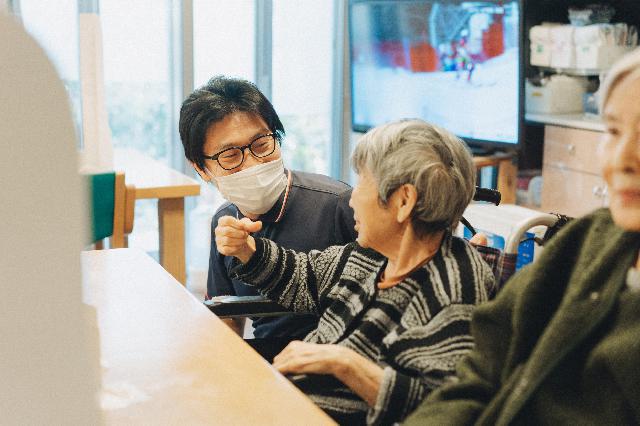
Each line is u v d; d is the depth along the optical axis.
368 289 1.46
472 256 1.37
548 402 0.90
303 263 1.69
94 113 2.29
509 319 1.04
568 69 4.24
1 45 0.48
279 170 1.91
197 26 4.68
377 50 4.76
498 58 4.00
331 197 1.93
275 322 1.97
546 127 4.10
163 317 1.43
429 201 1.33
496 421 0.96
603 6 4.20
